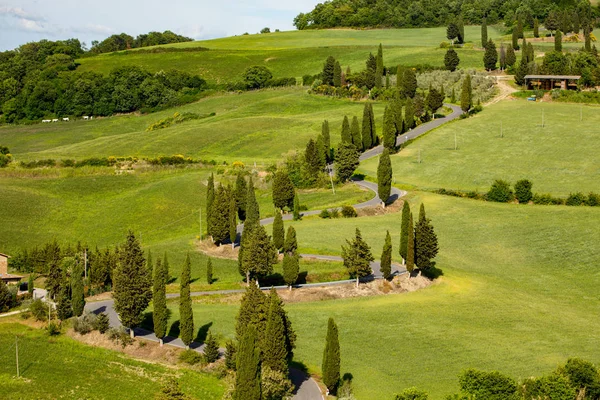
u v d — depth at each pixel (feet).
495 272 368.07
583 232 403.34
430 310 309.22
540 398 219.61
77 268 307.58
